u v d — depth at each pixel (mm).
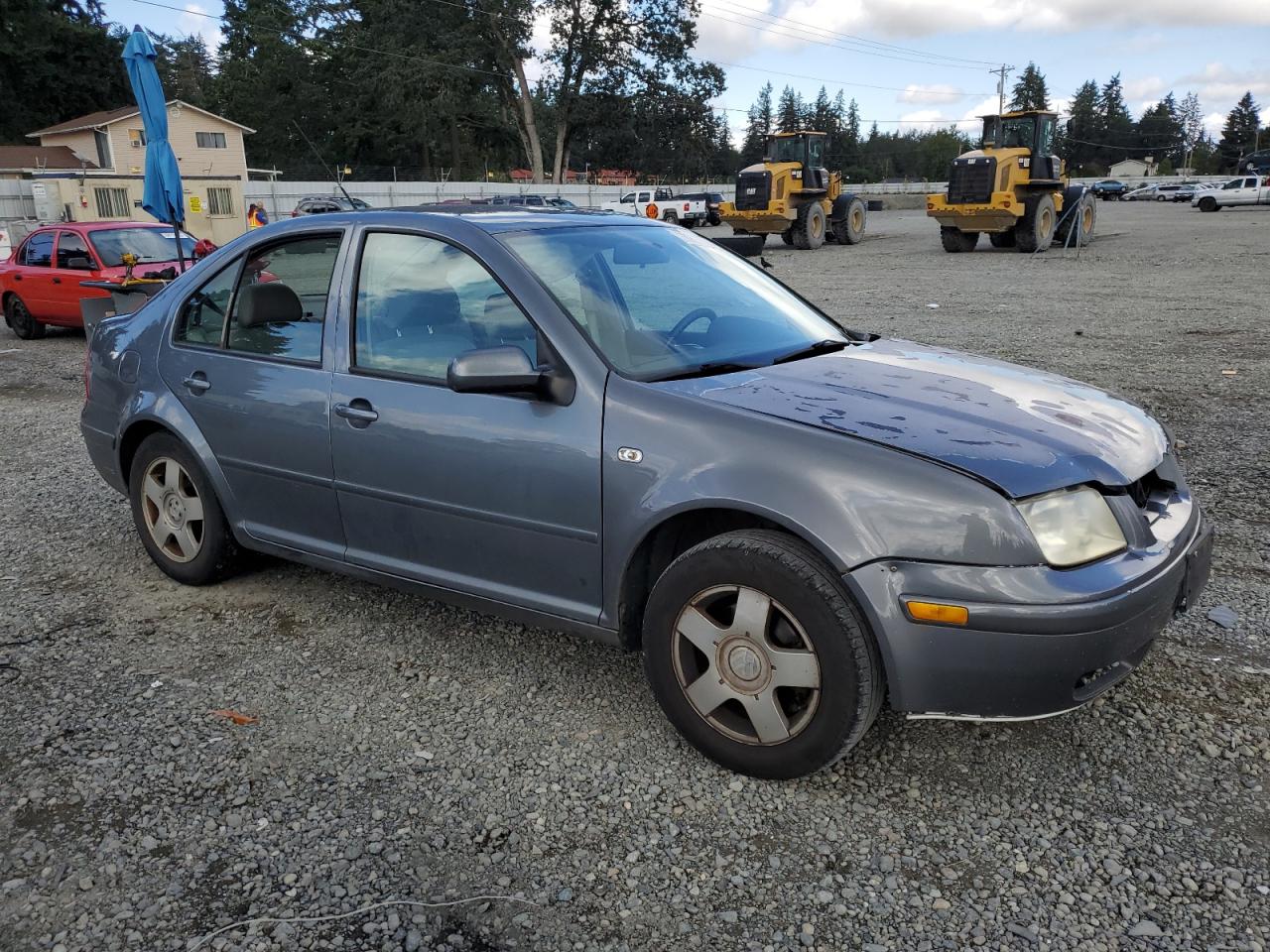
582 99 53750
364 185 43094
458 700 3334
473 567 3314
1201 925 2232
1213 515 4941
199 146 49094
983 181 23484
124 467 4523
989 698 2498
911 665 2498
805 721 2666
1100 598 2445
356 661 3629
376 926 2291
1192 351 9617
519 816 2695
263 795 2805
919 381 3121
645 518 2812
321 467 3621
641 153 56500
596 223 3746
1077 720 3090
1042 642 2422
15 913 2348
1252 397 7512
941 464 2520
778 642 2691
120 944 2244
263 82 62469
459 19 50844
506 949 2219
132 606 4164
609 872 2469
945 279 18125
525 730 3135
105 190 30297
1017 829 2588
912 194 78875
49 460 6742
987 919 2273
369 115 61156
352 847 2574
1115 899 2322
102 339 4609
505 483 3115
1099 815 2635
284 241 3869
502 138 64250
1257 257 20016
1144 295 14508
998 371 3389
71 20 61250
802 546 2621
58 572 4578
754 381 3010
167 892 2412
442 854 2547
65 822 2688
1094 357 9391
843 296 15688
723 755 2836
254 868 2500
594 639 3113
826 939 2229
